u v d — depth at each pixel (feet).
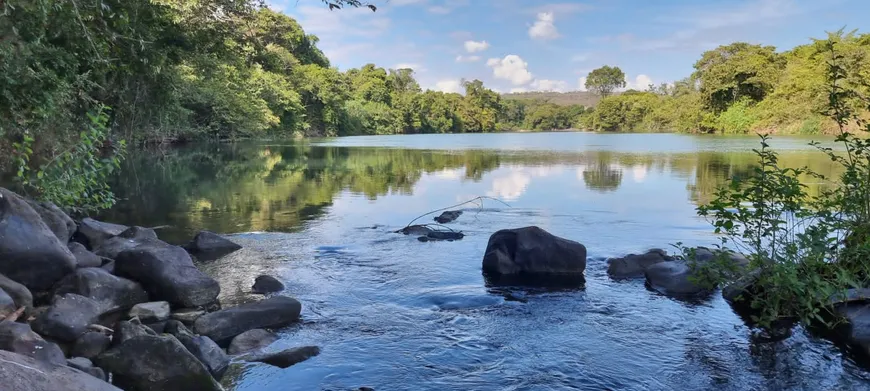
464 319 19.07
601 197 46.91
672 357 16.12
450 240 31.27
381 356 16.03
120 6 36.60
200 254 27.89
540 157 96.12
